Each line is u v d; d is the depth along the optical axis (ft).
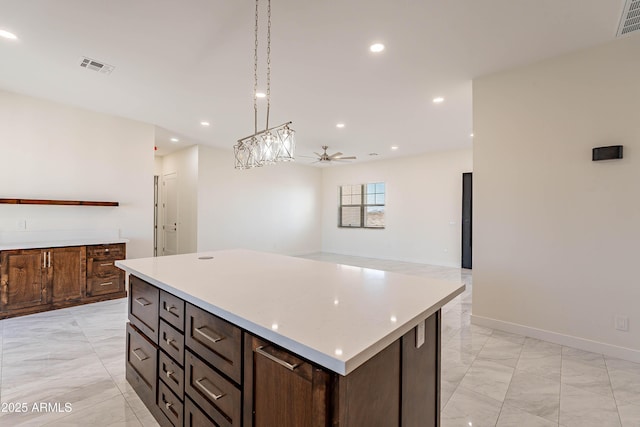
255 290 4.84
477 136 10.26
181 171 22.65
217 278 5.67
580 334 8.57
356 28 7.55
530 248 9.32
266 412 3.43
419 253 23.89
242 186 23.45
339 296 4.51
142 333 6.38
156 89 11.33
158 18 7.19
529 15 7.00
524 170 9.39
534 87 9.22
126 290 13.61
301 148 21.65
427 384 4.45
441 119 14.88
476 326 10.34
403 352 3.81
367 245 26.96
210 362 4.31
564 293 8.80
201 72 9.93
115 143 14.44
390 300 4.31
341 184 28.73
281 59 9.11
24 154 11.98
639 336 7.78
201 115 14.37
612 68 8.06
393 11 6.89
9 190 11.67
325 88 11.21
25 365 7.75
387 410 3.51
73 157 13.19
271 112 13.89
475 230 10.35
